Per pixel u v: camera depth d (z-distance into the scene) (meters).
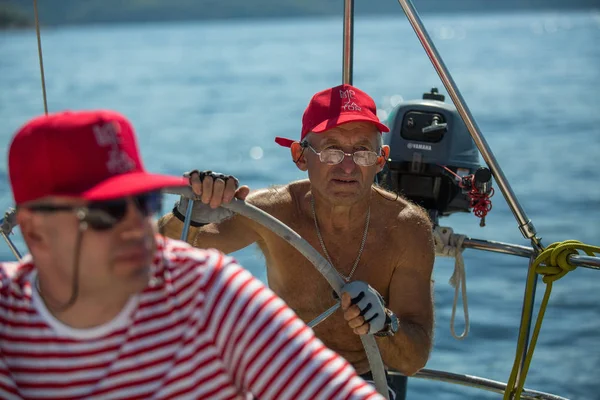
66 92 45.06
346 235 4.30
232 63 65.88
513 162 20.31
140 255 2.17
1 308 2.27
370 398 2.20
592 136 24.22
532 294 4.21
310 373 2.20
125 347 2.22
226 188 3.19
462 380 4.54
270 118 32.19
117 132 2.18
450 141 5.44
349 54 4.76
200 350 2.25
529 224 4.49
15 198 2.18
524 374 4.20
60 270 2.19
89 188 2.12
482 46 80.56
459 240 4.87
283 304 2.29
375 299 3.16
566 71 48.41
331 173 4.06
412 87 40.69
